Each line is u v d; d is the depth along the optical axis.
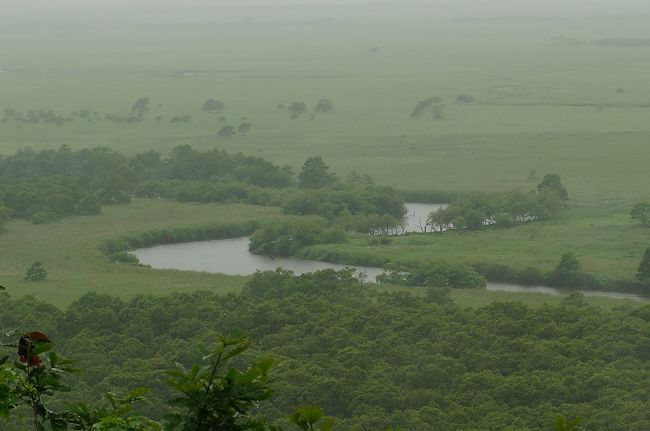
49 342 17.73
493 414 52.38
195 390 16.16
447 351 63.44
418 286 96.00
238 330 16.52
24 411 43.59
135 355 62.19
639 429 50.62
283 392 53.28
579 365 60.03
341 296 79.12
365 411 52.72
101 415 17.20
